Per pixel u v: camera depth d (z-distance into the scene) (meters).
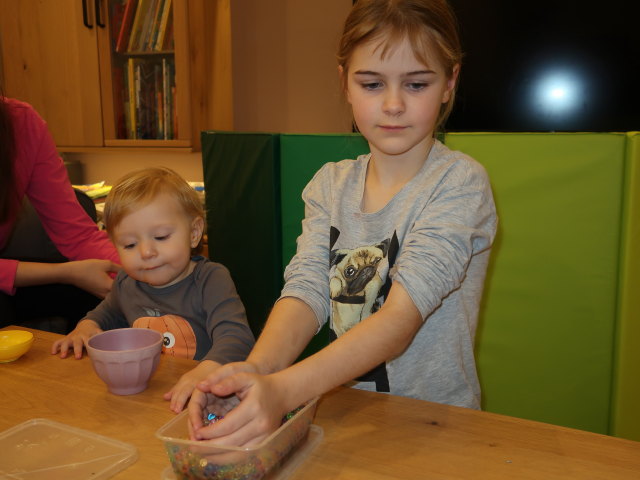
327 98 2.74
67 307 1.41
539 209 1.22
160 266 1.08
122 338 0.87
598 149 1.16
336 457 0.59
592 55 2.23
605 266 1.20
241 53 2.82
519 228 1.24
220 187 1.54
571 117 2.30
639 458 0.58
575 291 1.22
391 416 0.68
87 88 2.56
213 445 0.54
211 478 0.55
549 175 1.20
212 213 1.57
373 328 0.72
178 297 1.14
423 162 0.97
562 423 1.28
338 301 0.97
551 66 2.28
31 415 0.71
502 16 2.29
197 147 2.53
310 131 2.79
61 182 1.48
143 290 1.16
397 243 0.92
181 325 1.13
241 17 2.79
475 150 1.24
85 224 1.51
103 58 2.52
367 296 0.94
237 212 1.52
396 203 0.95
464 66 2.35
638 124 2.24
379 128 0.86
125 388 0.76
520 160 1.21
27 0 2.56
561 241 1.22
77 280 1.31
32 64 2.60
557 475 0.56
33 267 1.30
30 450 0.62
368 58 0.84
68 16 2.52
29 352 0.92
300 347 0.83
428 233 0.81
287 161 1.42
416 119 0.85
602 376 1.23
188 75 2.42
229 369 0.67
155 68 2.51
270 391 0.61
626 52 2.20
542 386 1.28
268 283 1.50
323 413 0.69
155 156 2.94
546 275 1.24
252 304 1.54
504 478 0.55
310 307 0.88
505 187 1.23
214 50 2.46
